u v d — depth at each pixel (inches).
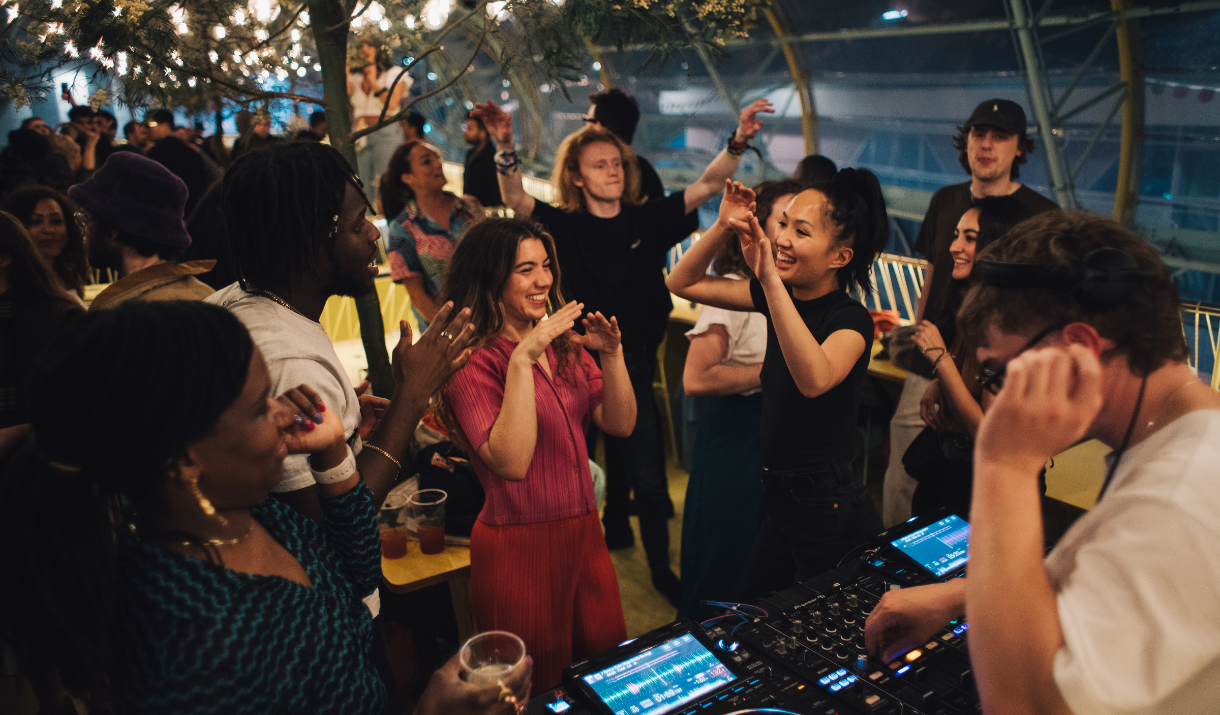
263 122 93.5
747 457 94.1
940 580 57.3
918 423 101.7
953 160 262.5
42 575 32.0
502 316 73.8
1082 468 106.7
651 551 123.0
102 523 32.8
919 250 123.6
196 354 31.4
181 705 31.6
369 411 68.5
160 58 77.5
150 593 32.7
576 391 76.7
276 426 35.0
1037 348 30.9
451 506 88.8
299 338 53.1
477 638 39.9
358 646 39.8
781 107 306.3
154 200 79.0
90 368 30.2
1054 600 28.6
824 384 67.3
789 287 78.1
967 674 46.2
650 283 121.0
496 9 82.5
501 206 229.0
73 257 105.6
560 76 87.0
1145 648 26.3
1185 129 198.2
